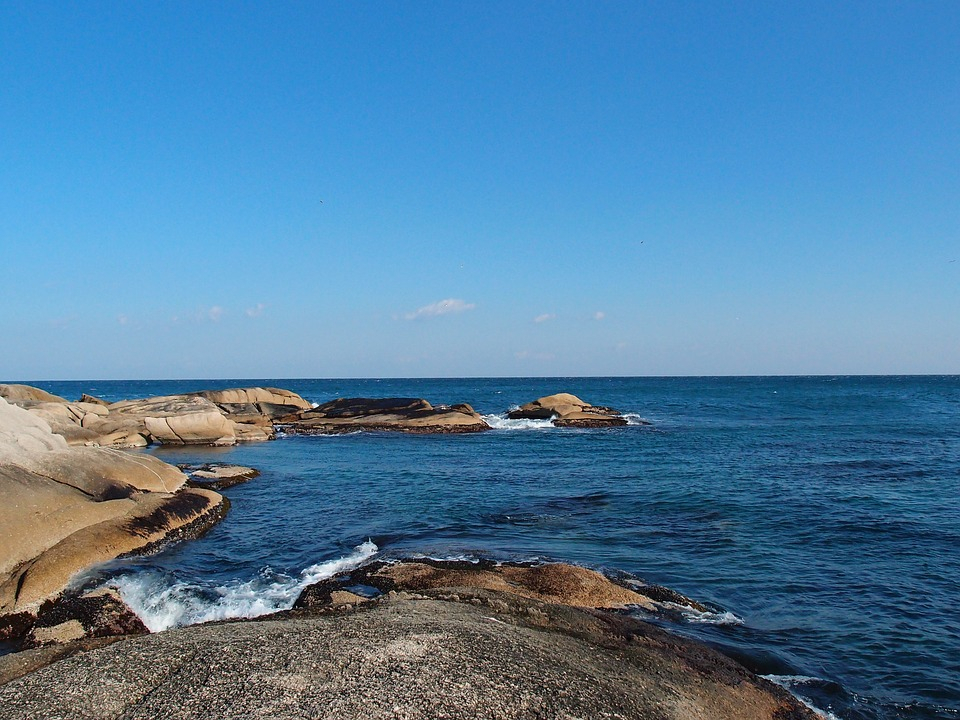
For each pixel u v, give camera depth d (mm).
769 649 9898
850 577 13391
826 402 82562
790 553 15031
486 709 6031
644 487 23453
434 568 12594
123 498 16359
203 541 16422
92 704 6086
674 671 8039
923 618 11344
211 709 5816
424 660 6773
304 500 21609
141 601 12141
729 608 11672
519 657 7176
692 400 91188
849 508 19625
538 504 20594
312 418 51375
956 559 14641
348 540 16391
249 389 57156
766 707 7770
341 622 7973
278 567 14344
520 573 12250
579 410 54969
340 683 6238
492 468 29062
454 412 50594
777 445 37125
